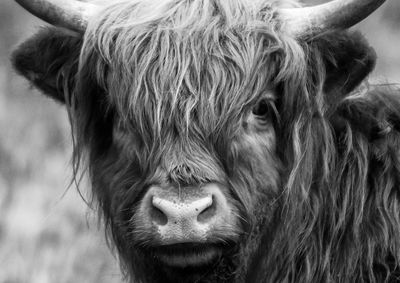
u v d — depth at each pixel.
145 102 9.97
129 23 10.27
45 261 14.45
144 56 10.07
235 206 9.96
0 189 16.16
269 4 10.57
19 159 17.06
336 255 10.73
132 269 11.23
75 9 10.70
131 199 10.12
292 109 10.33
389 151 10.77
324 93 10.70
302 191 10.52
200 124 9.88
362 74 10.42
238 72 10.05
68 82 11.04
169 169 9.72
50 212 14.84
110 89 10.23
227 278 10.45
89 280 14.52
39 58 10.98
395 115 10.92
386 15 21.44
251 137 10.16
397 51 20.27
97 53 10.33
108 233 11.23
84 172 11.10
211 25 10.17
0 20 21.77
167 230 9.39
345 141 10.79
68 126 17.89
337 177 10.79
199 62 9.99
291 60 10.22
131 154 10.19
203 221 9.48
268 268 10.67
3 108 18.66
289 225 10.53
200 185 9.69
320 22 10.37
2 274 14.32
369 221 10.67
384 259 10.59
